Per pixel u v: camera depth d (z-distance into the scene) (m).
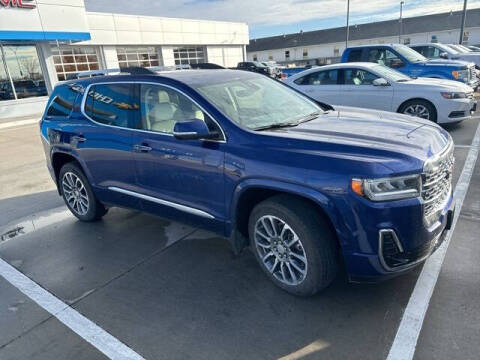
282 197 2.97
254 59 79.62
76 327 2.96
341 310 2.91
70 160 4.96
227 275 3.51
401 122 3.43
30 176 7.37
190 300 3.18
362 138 2.93
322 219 2.83
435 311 2.82
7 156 9.27
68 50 22.75
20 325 3.03
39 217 5.27
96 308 3.17
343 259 2.97
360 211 2.56
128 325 2.94
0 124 14.73
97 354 2.67
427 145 2.86
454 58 14.41
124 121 3.99
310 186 2.69
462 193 4.86
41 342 2.83
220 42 33.28
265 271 3.27
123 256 4.00
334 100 8.83
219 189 3.24
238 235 3.31
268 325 2.82
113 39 24.75
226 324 2.87
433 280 3.16
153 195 3.84
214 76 3.91
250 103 3.64
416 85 7.90
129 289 3.40
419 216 2.61
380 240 2.58
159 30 27.66
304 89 9.18
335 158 2.68
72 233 4.66
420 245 2.67
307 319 2.85
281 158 2.86
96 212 4.75
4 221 5.22
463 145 7.04
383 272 2.67
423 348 2.50
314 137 2.96
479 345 2.49
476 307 2.82
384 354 2.48
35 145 10.40
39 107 17.86
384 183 2.54
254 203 3.30
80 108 4.48
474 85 10.84
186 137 3.11
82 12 18.03
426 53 15.03
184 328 2.86
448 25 61.28
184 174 3.46
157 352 2.65
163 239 4.32
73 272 3.77
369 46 11.45
